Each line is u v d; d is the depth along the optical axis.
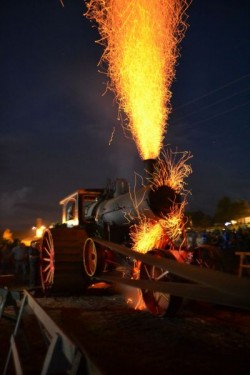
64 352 2.30
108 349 4.91
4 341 5.64
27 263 14.95
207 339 5.23
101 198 9.72
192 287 4.54
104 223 8.68
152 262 4.69
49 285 8.70
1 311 5.85
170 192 7.25
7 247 16.75
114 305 7.70
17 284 12.87
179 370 4.18
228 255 7.42
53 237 8.66
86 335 5.56
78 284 8.50
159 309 6.56
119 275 7.38
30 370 4.44
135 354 4.71
